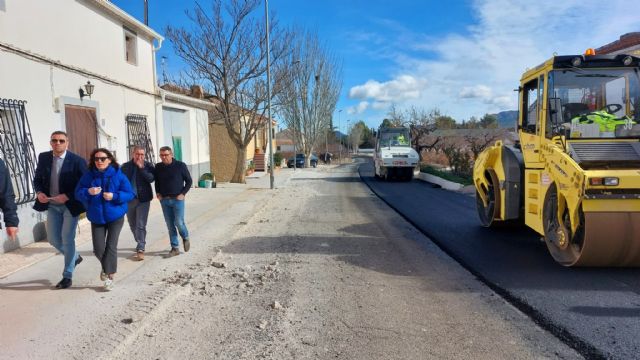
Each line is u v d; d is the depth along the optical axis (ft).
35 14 28.71
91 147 35.58
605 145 20.92
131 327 14.74
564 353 12.90
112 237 18.44
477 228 32.24
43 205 18.44
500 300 17.39
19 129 26.37
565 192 20.26
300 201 51.78
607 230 18.90
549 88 22.50
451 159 80.59
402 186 69.15
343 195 57.67
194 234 31.07
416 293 18.35
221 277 20.83
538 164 23.56
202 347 13.64
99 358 12.68
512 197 27.04
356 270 21.85
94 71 36.40
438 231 31.19
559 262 21.21
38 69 28.71
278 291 18.80
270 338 14.24
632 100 22.24
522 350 13.15
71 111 32.73
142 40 46.39
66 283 18.62
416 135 108.47
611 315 15.52
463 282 19.74
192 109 65.21
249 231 32.60
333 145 264.93
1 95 25.41
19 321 15.21
